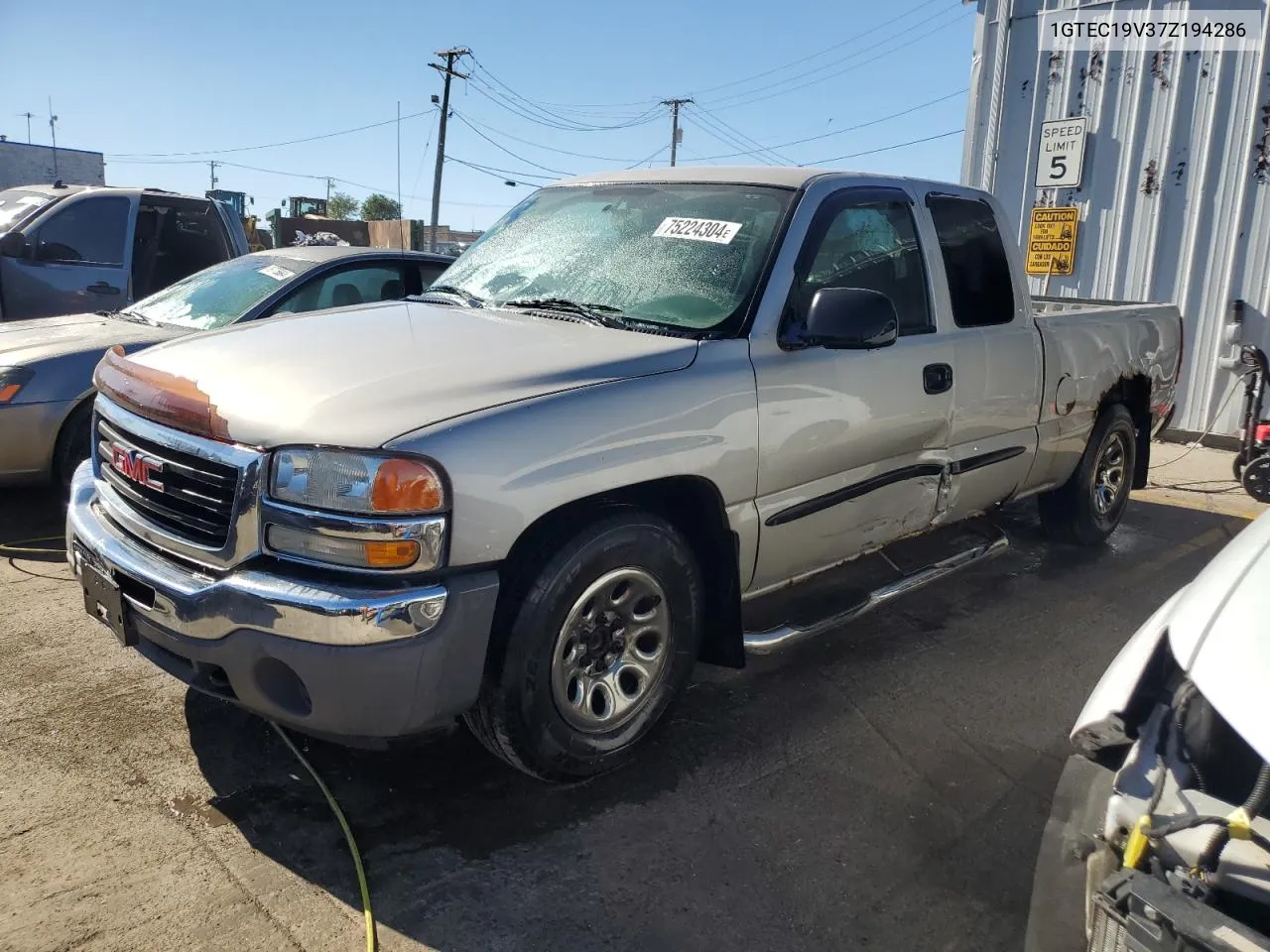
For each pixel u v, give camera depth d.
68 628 4.00
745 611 4.25
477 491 2.45
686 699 3.61
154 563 2.69
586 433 2.68
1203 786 1.71
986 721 3.54
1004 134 10.00
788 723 3.46
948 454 4.10
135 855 2.59
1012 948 2.40
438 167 42.19
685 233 3.61
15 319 7.70
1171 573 5.29
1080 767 2.18
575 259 3.72
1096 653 4.18
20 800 2.80
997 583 5.02
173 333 5.61
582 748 2.88
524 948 2.33
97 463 3.24
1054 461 4.95
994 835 2.85
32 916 2.34
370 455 2.39
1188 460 8.43
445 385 2.66
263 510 2.47
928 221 4.05
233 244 8.98
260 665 2.46
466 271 3.98
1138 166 9.02
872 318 3.15
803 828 2.85
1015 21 9.80
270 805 2.84
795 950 2.36
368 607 2.34
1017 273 4.52
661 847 2.73
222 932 2.32
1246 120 8.28
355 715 2.42
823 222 3.55
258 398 2.62
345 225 35.31
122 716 3.31
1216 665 1.72
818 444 3.39
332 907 2.43
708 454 3.00
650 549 2.92
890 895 2.57
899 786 3.09
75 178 49.69
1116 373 5.23
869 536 3.80
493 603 2.51
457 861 2.64
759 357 3.20
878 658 4.04
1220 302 8.64
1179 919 1.48
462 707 2.54
